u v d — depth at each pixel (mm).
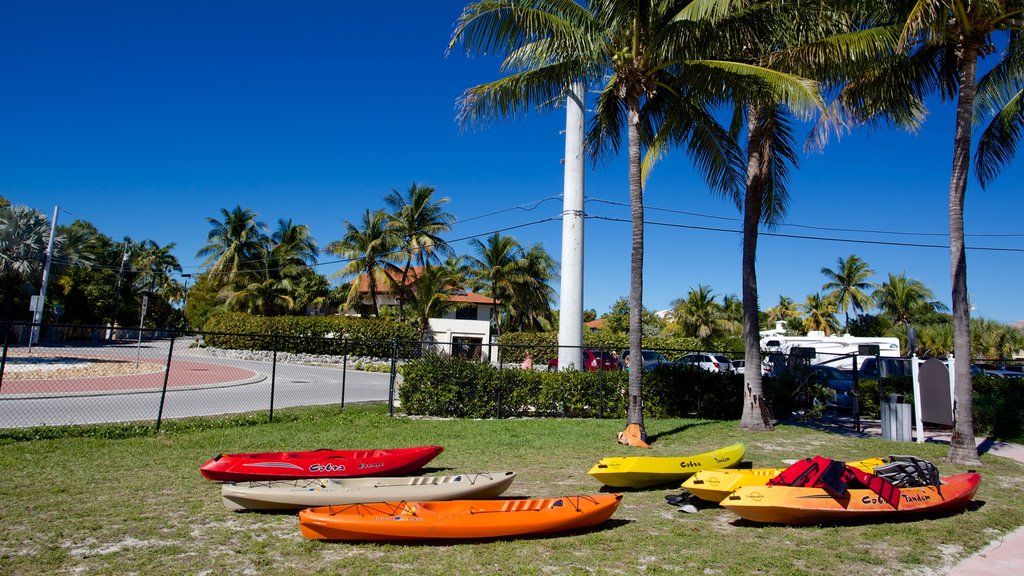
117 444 9977
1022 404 14312
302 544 5496
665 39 10805
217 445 10133
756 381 13359
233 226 52719
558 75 11664
